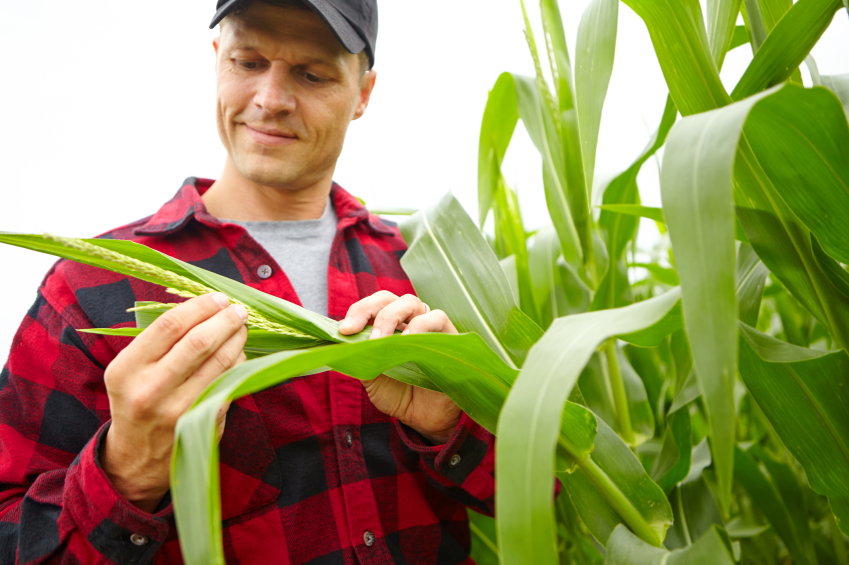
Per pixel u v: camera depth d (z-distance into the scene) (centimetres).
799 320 91
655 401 92
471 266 65
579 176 76
